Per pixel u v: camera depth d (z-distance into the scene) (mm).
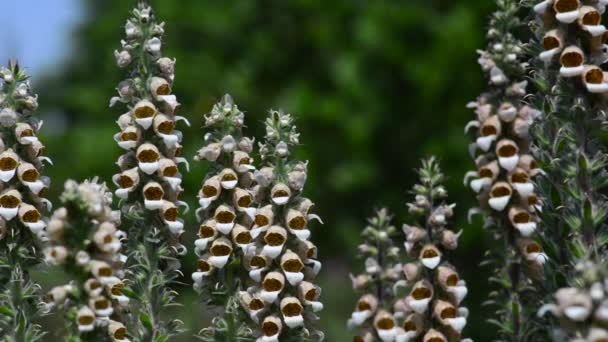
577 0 8422
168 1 25188
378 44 24344
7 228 8867
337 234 23828
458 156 23234
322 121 24203
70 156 23953
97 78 26609
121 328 7895
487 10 23734
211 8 25484
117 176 9055
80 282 7551
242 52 25406
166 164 8953
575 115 8664
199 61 24500
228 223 9031
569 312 6547
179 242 9344
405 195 24188
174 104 9086
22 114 9008
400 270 8898
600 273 6602
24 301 8898
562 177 8906
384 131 24594
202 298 9359
